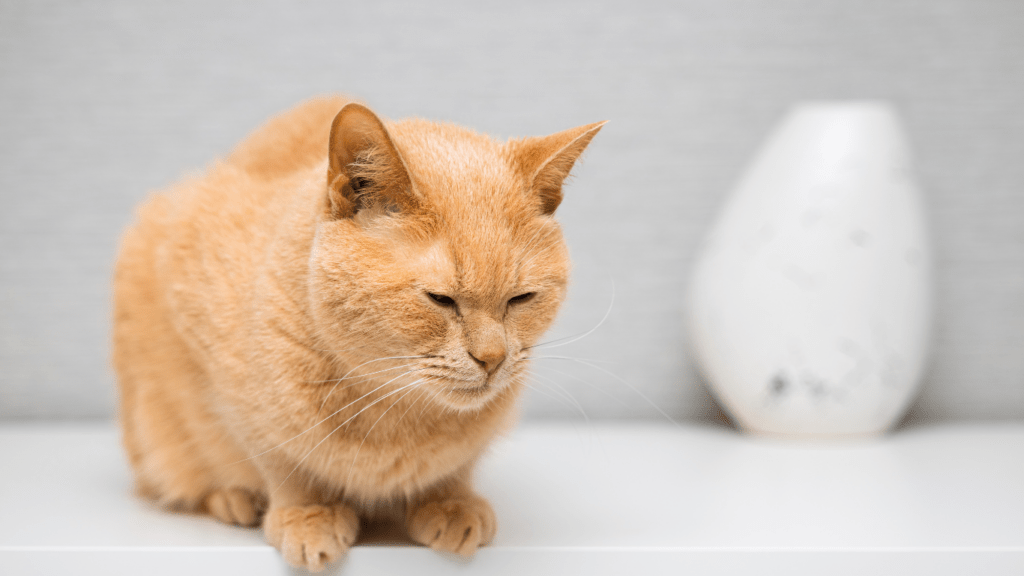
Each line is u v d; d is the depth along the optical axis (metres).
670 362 1.79
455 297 0.85
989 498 1.18
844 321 1.53
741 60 1.74
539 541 0.97
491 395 0.88
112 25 1.70
